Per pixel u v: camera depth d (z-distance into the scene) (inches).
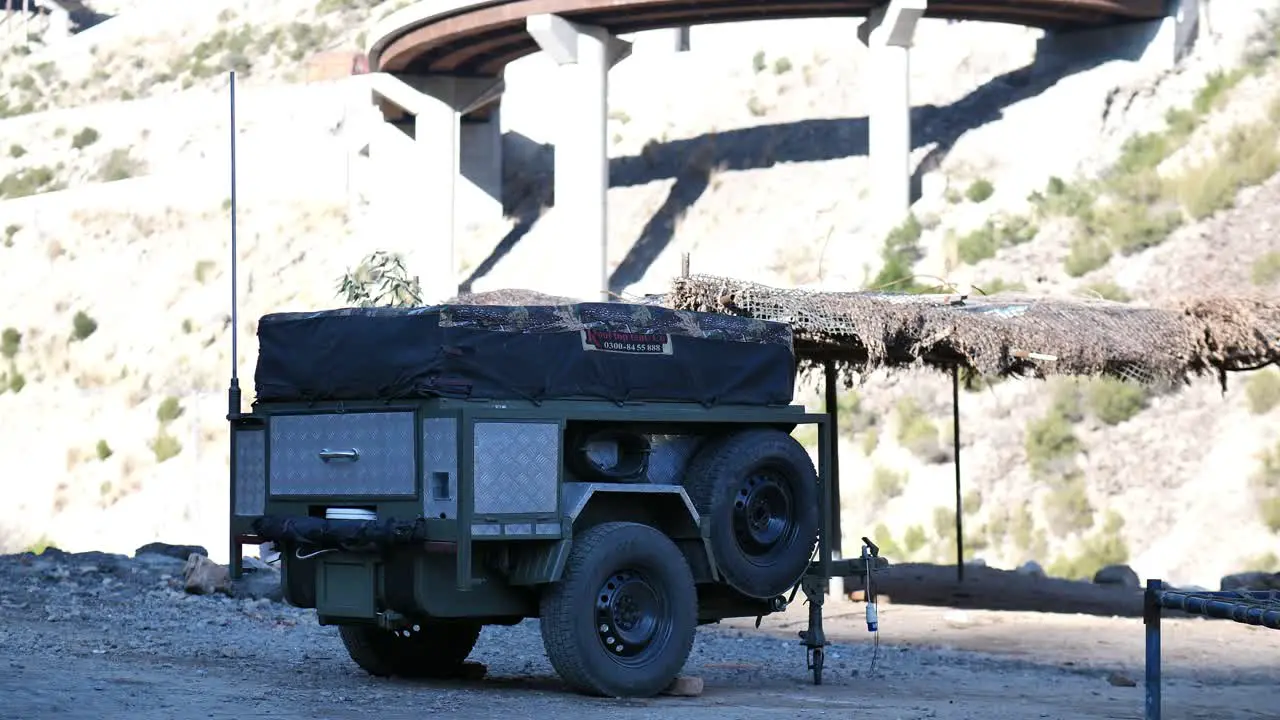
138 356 3932.1
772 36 4249.5
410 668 825.5
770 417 811.4
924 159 3491.6
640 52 4409.5
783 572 807.7
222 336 3895.2
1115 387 2461.9
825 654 1091.9
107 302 4210.1
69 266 4426.7
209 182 4564.5
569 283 3353.8
